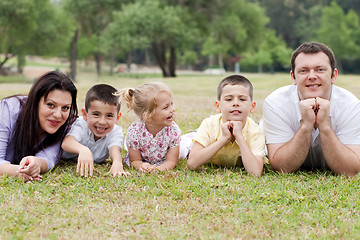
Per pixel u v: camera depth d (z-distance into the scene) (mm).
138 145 3805
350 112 3455
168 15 30641
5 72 39750
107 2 34969
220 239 2186
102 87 3672
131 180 3248
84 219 2443
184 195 2887
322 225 2398
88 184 3162
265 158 3844
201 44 69375
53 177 3289
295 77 3490
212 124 3748
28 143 3477
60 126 3566
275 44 58125
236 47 36875
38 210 2564
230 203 2766
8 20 30406
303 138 3350
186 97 11125
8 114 3500
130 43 30703
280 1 70375
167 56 65250
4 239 2168
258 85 18500
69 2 35062
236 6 35062
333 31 53500
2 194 2838
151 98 3545
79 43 50125
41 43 34656
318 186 3105
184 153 4148
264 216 2502
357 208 2676
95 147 3828
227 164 3801
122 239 2201
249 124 3742
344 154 3330
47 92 3354
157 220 2455
